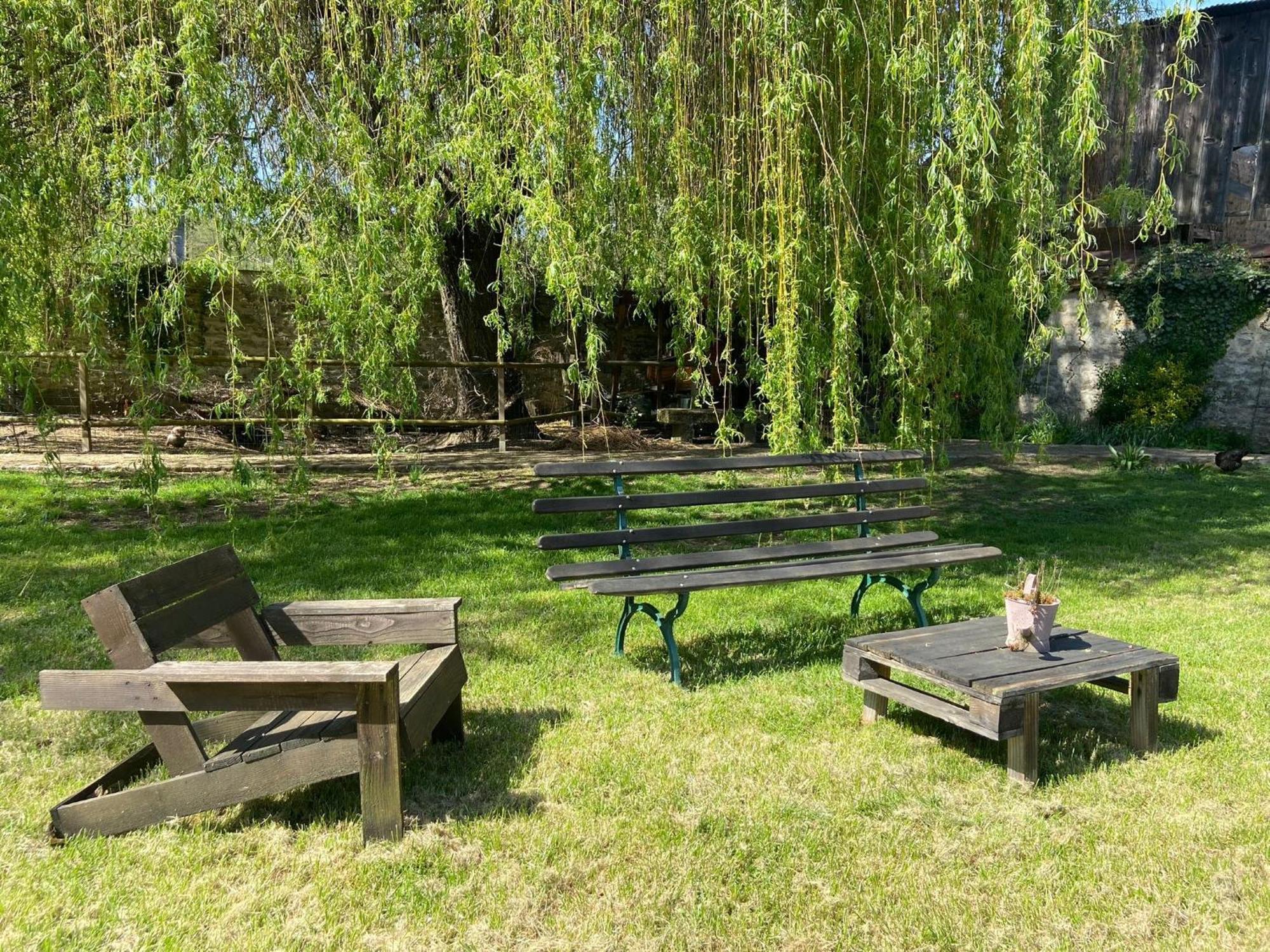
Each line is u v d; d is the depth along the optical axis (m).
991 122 4.75
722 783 2.97
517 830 2.65
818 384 5.49
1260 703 3.75
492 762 3.11
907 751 3.25
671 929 2.20
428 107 5.44
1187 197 14.89
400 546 6.46
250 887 2.34
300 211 5.15
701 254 5.51
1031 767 2.96
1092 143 4.76
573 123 5.12
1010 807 2.84
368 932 2.19
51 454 6.27
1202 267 13.45
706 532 4.40
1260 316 13.29
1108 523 7.96
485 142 5.05
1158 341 13.95
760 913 2.27
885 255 5.34
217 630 3.11
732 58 5.23
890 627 4.84
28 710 3.50
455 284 10.95
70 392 11.51
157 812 2.55
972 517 8.15
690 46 5.18
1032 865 2.51
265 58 5.23
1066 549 6.91
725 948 2.14
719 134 5.47
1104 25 6.60
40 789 2.87
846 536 7.24
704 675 4.05
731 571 4.19
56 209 5.40
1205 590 5.73
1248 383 13.44
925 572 6.09
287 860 2.48
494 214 5.77
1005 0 5.31
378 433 6.11
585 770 3.05
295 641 3.20
